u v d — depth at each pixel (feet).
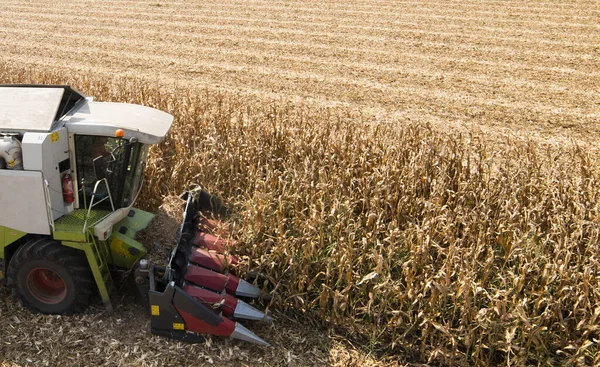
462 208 25.85
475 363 19.86
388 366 20.27
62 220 20.34
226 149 30.66
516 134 43.45
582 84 56.03
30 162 19.03
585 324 20.02
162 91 51.85
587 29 76.33
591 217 24.91
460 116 47.39
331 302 22.58
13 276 20.79
